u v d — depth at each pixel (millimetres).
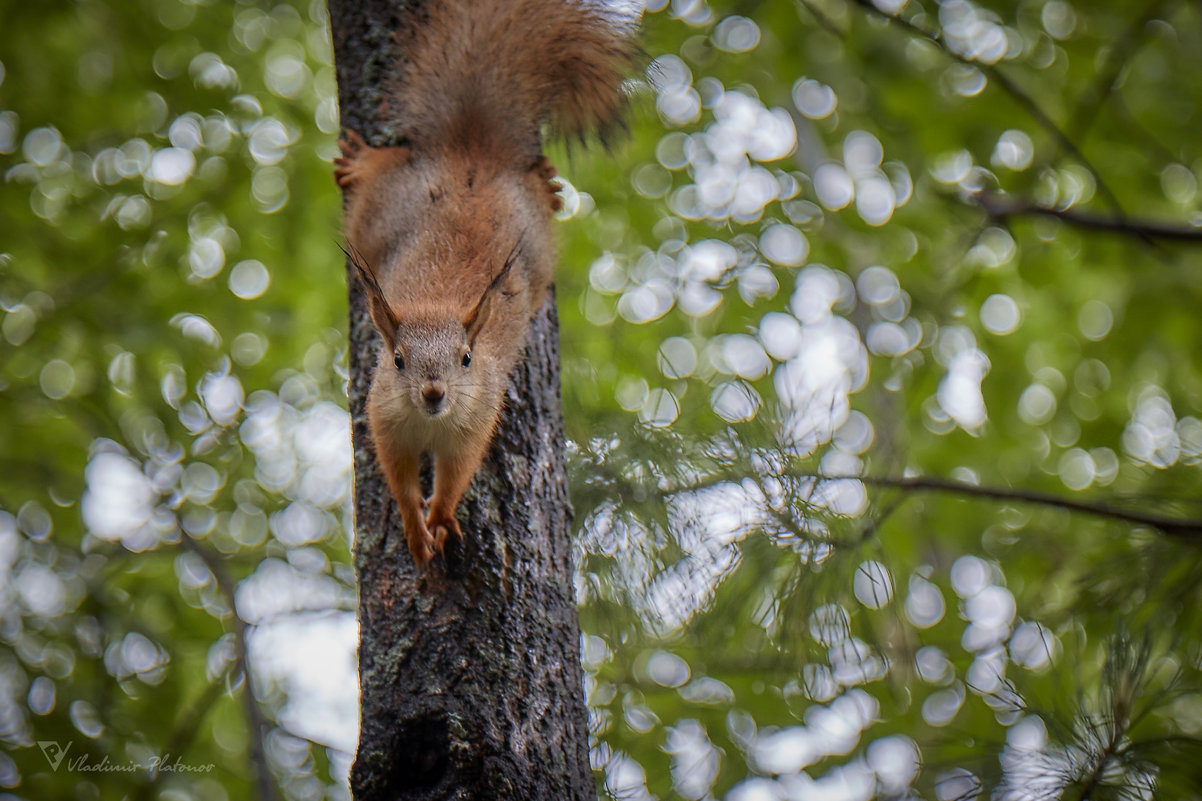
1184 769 7391
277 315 13125
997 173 14109
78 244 13125
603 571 9422
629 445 9602
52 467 13211
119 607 11828
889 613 10422
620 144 10672
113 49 13602
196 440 12328
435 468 7316
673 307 14227
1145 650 7824
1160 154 14289
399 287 8289
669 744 11070
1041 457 16078
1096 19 14047
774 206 14211
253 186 13773
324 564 12742
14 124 13086
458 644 6379
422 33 9227
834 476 9117
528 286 8688
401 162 8977
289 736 10977
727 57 14203
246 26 14469
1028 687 9312
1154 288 15203
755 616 9281
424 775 5996
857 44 13883
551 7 10336
